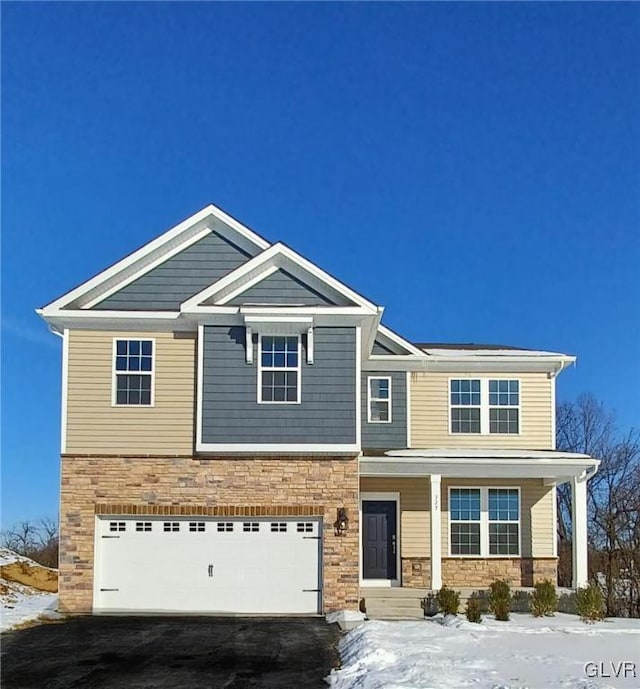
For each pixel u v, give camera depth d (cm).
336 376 2178
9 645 1712
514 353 2733
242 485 2153
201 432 2156
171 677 1436
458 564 2561
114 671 1480
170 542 2150
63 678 1431
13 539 5806
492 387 2681
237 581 2139
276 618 2078
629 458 4131
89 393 2191
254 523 2159
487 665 1493
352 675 1430
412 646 1670
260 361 2180
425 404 2667
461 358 2650
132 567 2139
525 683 1342
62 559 2131
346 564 2128
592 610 2089
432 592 2286
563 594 2306
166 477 2159
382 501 2591
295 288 2219
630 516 3866
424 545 2561
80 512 2147
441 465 2375
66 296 2212
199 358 2180
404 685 1312
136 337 2217
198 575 2138
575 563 2381
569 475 2412
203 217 2297
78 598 2122
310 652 1652
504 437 2656
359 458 2236
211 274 2303
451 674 1406
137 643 1734
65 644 1725
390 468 2386
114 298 2277
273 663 1548
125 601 2127
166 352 2214
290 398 2173
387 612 2233
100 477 2158
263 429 2161
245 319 2148
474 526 2584
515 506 2600
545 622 2039
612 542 3812
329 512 2145
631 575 3550
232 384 2173
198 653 1634
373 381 2673
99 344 2211
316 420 2166
